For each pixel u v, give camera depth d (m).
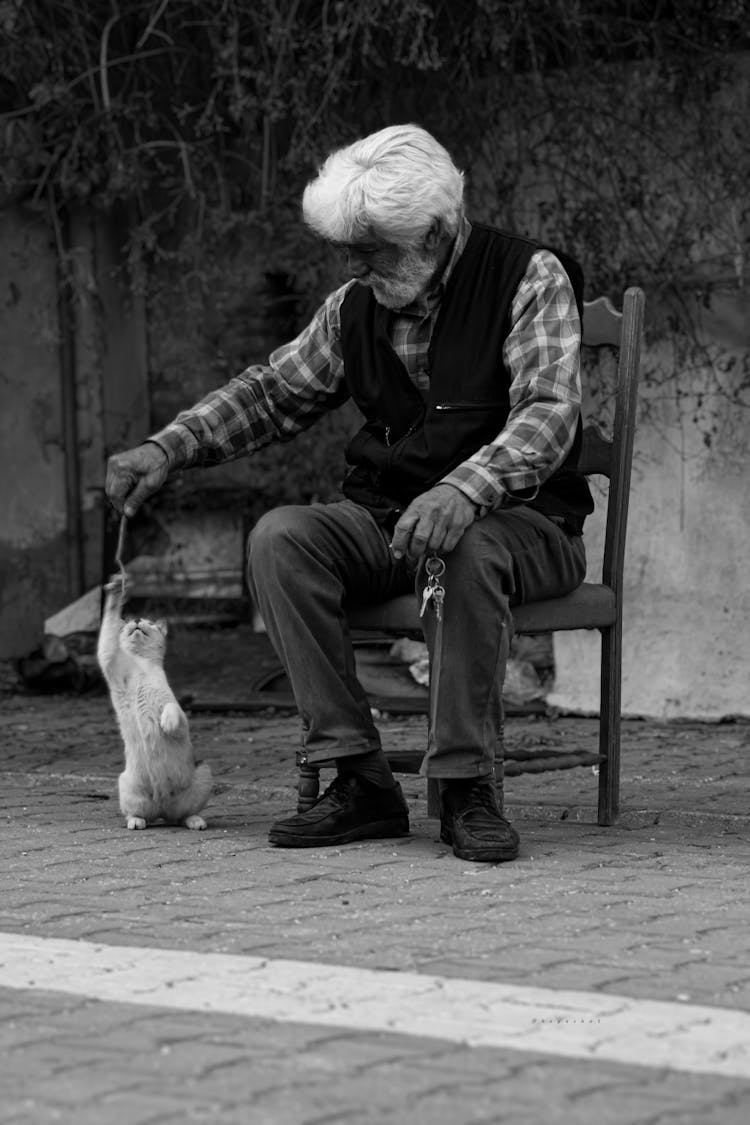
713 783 8.54
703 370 11.23
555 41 11.69
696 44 11.20
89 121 12.48
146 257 13.29
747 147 11.13
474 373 6.46
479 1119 3.41
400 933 5.02
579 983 4.42
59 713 11.70
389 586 6.58
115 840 6.68
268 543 6.45
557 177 11.62
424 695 11.79
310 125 11.65
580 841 6.75
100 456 13.67
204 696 11.95
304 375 6.97
